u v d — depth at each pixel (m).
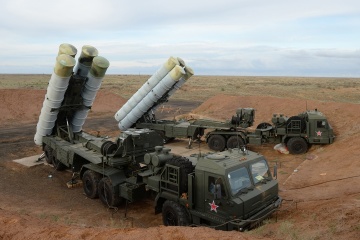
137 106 21.42
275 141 19.02
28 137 24.34
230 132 19.06
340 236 6.75
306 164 15.96
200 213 8.84
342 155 15.76
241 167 8.70
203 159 8.95
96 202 12.41
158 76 19.77
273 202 9.32
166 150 10.55
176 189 9.37
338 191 11.10
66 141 15.95
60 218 10.24
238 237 6.28
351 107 23.95
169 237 6.44
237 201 8.12
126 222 10.50
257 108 32.50
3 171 15.73
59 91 14.28
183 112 37.97
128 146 12.04
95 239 6.65
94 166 12.74
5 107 34.25
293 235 7.18
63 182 14.62
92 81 15.17
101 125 30.20
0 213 8.44
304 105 28.64
